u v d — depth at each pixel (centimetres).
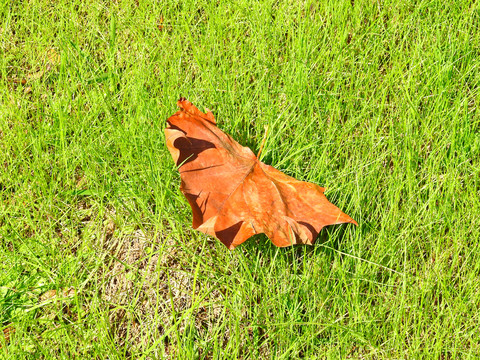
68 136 250
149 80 255
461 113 235
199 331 195
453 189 212
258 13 277
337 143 230
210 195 193
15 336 188
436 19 269
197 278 206
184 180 192
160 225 211
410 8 281
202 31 279
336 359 179
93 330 191
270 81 260
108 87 261
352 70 253
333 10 278
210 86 249
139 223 214
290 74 254
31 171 240
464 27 265
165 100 241
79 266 211
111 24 277
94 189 230
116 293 204
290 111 247
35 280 205
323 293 194
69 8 299
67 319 190
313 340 184
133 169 223
